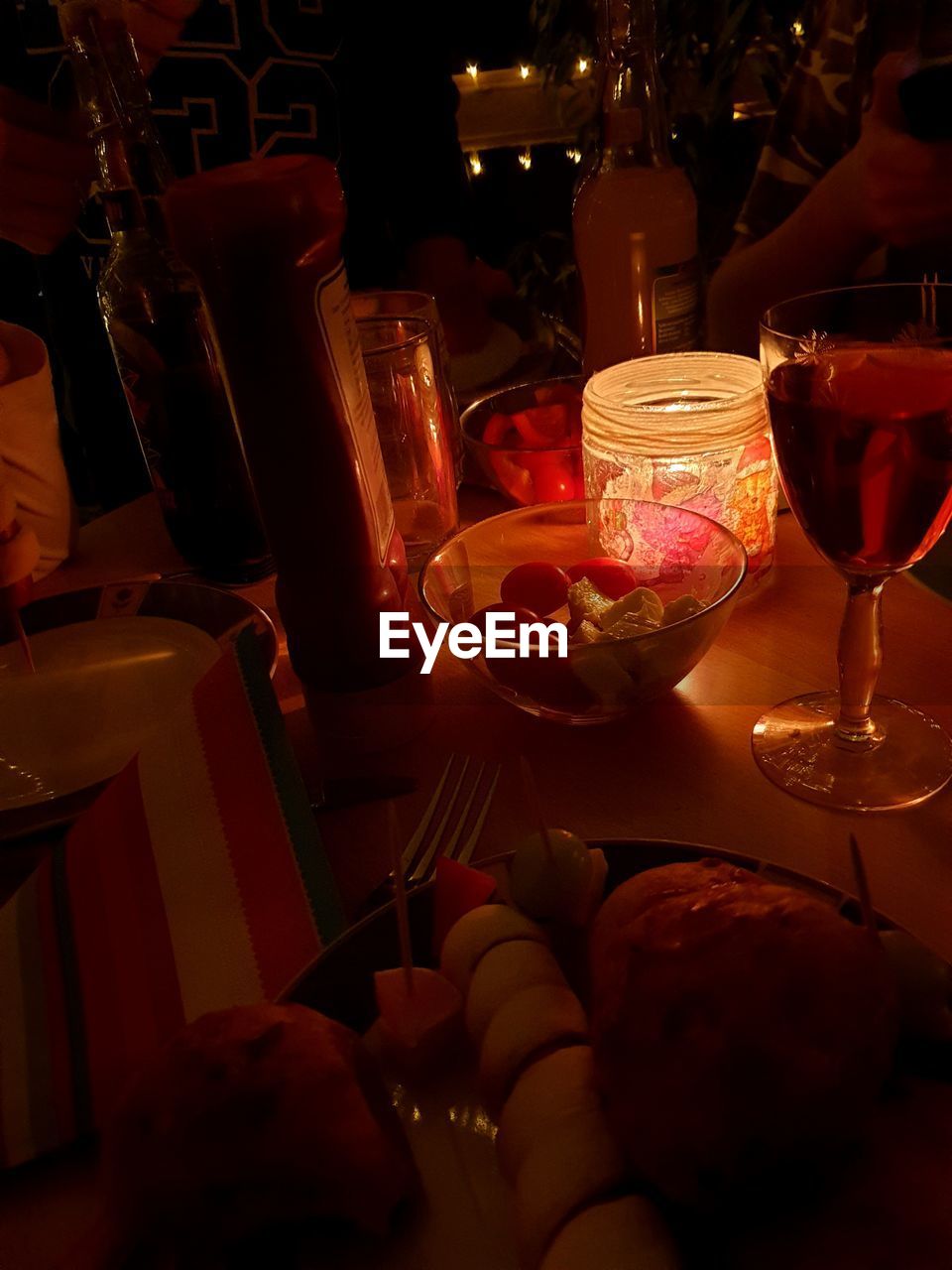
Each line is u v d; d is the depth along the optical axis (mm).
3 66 1188
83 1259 313
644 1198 292
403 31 1437
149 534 991
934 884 471
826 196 1142
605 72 792
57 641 688
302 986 386
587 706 573
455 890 416
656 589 690
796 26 2047
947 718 586
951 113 970
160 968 440
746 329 1227
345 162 1488
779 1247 271
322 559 546
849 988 288
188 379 777
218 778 537
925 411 471
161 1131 300
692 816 537
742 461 689
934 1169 283
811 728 586
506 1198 334
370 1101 324
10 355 880
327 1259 321
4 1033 413
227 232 444
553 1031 344
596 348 865
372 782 580
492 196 2408
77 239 1318
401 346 793
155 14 1187
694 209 817
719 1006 282
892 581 733
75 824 534
